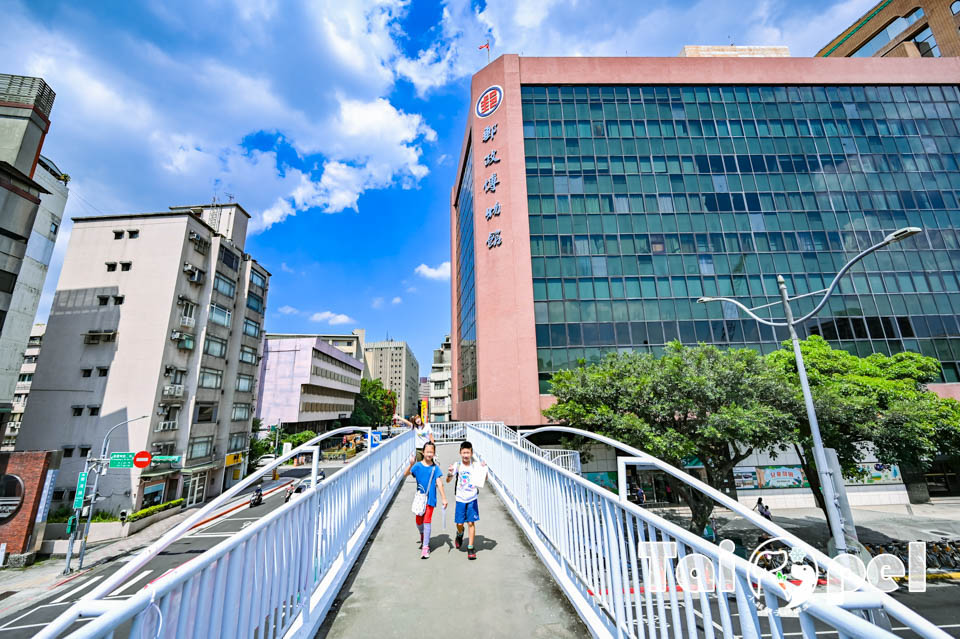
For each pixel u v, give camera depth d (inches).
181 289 1088.2
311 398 2119.8
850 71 1197.7
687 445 536.7
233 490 103.2
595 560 139.1
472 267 1242.6
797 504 907.4
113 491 937.5
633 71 1168.8
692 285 1007.6
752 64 1186.6
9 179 707.4
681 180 1085.8
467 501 210.1
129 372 1005.8
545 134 1115.3
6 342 772.6
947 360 954.1
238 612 98.6
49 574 705.6
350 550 193.2
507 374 971.9
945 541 662.5
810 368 613.9
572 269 1015.6
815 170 1105.4
